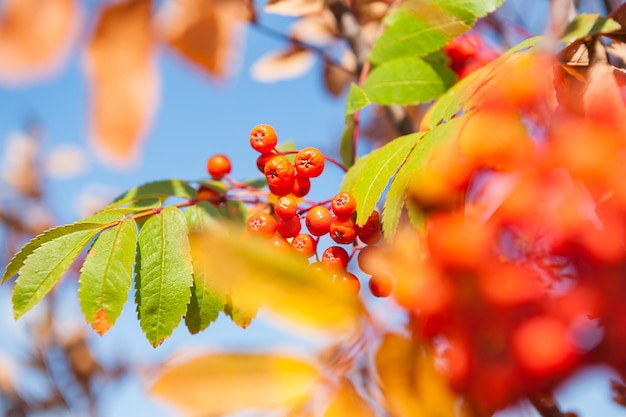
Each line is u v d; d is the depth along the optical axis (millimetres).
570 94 329
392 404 220
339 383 211
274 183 373
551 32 318
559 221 277
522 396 238
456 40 391
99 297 338
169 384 186
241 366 193
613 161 285
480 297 246
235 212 398
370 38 473
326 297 199
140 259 350
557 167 288
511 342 240
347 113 392
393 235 329
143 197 396
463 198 297
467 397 233
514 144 298
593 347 244
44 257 342
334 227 360
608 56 351
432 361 229
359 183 357
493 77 330
